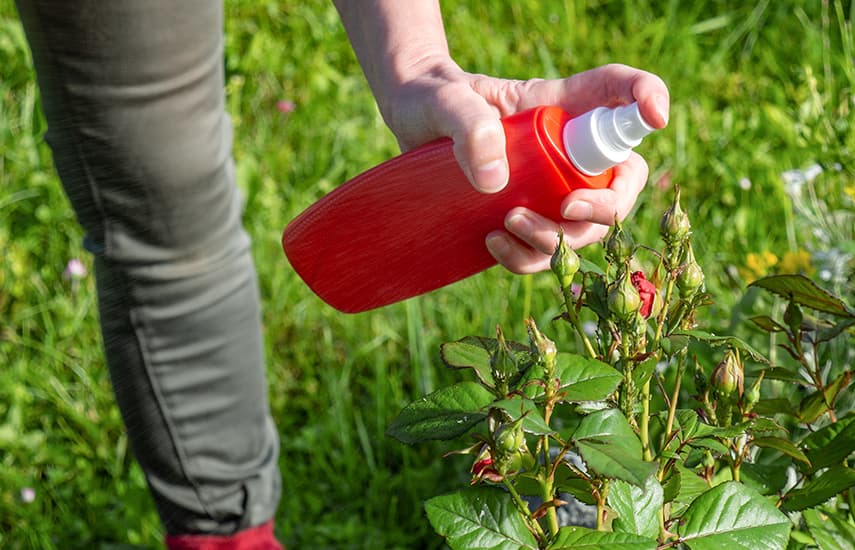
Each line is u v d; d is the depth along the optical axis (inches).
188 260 60.9
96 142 55.6
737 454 39.8
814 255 68.3
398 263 45.8
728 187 107.4
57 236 105.7
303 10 133.0
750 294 65.2
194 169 57.7
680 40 130.6
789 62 125.6
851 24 116.2
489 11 136.9
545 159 40.7
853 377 46.1
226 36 128.3
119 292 61.2
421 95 45.9
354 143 117.1
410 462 86.2
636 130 40.1
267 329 97.7
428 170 42.6
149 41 53.3
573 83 45.3
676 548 35.0
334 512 82.4
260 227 105.8
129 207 58.1
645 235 101.7
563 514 47.6
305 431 88.0
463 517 33.6
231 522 68.5
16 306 100.3
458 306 98.0
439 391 35.4
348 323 97.3
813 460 40.9
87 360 94.8
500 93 46.9
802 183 78.9
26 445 87.7
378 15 50.2
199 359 63.5
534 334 33.0
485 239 44.3
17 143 113.1
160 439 65.0
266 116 121.7
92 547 80.7
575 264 34.7
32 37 53.4
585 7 139.4
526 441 39.8
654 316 37.5
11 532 81.9
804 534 42.8
